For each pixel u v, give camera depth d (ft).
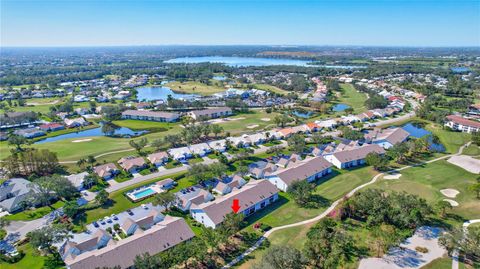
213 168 341.00
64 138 520.83
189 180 345.51
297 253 194.08
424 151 422.00
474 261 208.44
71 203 279.28
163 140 448.24
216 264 208.95
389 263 207.41
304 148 426.92
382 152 405.18
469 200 289.33
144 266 188.44
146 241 219.41
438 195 300.20
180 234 233.14
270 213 278.26
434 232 240.94
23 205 284.82
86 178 326.03
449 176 342.23
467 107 655.35
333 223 246.68
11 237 244.42
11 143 430.61
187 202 282.56
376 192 272.92
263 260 187.93
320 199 300.40
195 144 450.71
